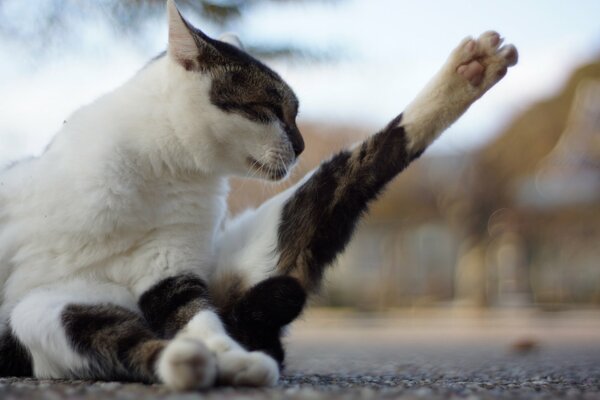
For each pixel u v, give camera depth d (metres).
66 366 0.81
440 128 0.90
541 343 1.75
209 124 0.94
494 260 5.35
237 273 0.90
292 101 1.02
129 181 0.87
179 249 0.88
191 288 0.87
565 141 4.88
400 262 5.60
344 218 0.90
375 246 5.71
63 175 0.86
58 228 0.85
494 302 5.27
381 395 0.68
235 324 0.85
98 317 0.81
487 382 0.86
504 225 5.29
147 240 0.88
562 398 0.69
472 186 5.12
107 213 0.85
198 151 0.92
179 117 0.92
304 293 0.86
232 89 0.96
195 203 0.90
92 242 0.86
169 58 0.94
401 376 0.95
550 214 5.25
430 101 0.90
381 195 0.91
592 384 0.84
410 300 5.43
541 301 5.45
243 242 0.92
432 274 6.05
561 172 4.97
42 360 0.82
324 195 0.90
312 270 0.90
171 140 0.91
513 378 0.92
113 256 0.87
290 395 0.67
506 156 5.23
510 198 5.23
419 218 5.51
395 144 0.90
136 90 0.93
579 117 4.74
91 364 0.79
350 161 0.90
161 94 0.92
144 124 0.90
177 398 0.65
